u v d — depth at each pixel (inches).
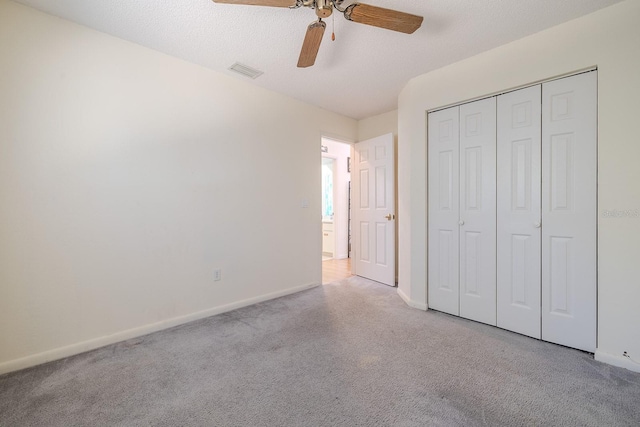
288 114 128.1
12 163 68.1
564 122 78.0
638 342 66.3
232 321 97.9
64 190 74.6
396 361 71.2
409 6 69.9
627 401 55.9
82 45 76.9
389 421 50.9
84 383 63.0
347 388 60.5
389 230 142.0
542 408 54.0
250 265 115.3
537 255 83.1
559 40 76.9
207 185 102.3
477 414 52.5
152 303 89.9
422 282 108.6
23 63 69.1
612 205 69.4
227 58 95.0
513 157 87.3
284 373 66.2
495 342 81.3
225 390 60.2
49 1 67.7
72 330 76.0
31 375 66.2
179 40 84.4
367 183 155.3
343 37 82.7
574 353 74.8
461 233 99.0
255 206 116.7
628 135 67.2
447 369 67.5
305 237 136.3
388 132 149.8
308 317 101.1
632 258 67.0
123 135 83.8
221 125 105.7
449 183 101.7
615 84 68.7
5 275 67.7
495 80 88.5
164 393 59.4
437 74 102.3
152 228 89.7
